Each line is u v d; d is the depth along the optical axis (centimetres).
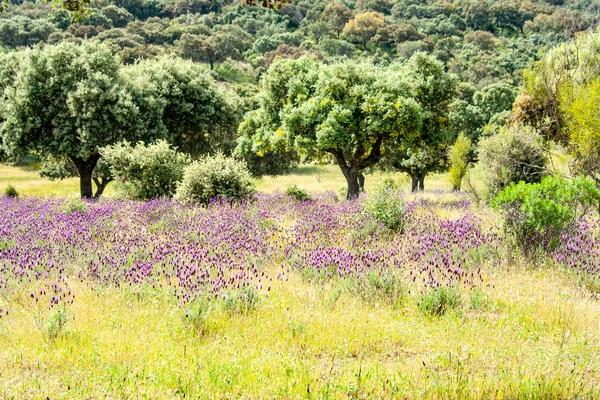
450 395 415
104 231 1167
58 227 1181
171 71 3350
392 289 740
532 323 636
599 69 1579
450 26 18850
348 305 705
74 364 485
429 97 2341
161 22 18550
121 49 11562
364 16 18488
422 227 1205
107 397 402
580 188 1036
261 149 2458
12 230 1150
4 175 5316
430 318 657
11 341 545
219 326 610
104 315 640
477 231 1084
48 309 639
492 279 830
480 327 611
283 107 2414
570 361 511
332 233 1155
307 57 2464
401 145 2216
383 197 1266
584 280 805
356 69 2203
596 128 1394
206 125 3416
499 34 18762
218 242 1016
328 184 5412
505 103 5197
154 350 521
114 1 19750
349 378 460
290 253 970
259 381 448
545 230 953
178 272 754
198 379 443
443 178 6197
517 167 1694
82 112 2670
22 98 2634
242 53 17038
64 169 4231
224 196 1694
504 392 423
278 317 641
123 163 2033
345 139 2098
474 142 4800
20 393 404
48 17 15712
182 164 2136
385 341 573
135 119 2822
